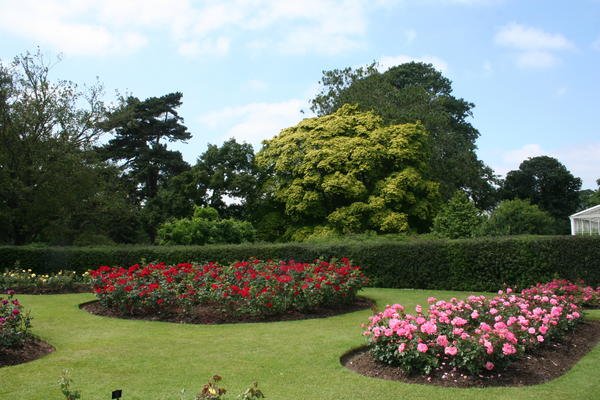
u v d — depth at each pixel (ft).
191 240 66.39
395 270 48.93
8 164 66.95
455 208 60.08
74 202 69.05
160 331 28.58
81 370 20.98
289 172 83.71
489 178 119.85
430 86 123.44
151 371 20.79
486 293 43.93
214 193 84.53
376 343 21.30
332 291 34.68
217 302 33.27
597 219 72.74
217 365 21.58
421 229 83.10
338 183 76.89
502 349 19.40
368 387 18.47
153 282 35.96
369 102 94.38
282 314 32.86
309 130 86.69
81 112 71.61
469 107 126.62
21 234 71.41
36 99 67.31
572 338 26.05
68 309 36.40
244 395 14.20
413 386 18.52
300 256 52.31
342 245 51.55
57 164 66.13
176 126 119.34
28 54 68.13
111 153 109.91
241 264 39.93
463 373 19.43
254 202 85.76
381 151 79.82
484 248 45.32
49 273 56.70
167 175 113.19
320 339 26.12
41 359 22.70
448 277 46.78
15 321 24.57
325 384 18.90
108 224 86.99
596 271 40.68
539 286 35.70
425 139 83.97
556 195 142.41
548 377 19.77
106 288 34.63
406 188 79.20
